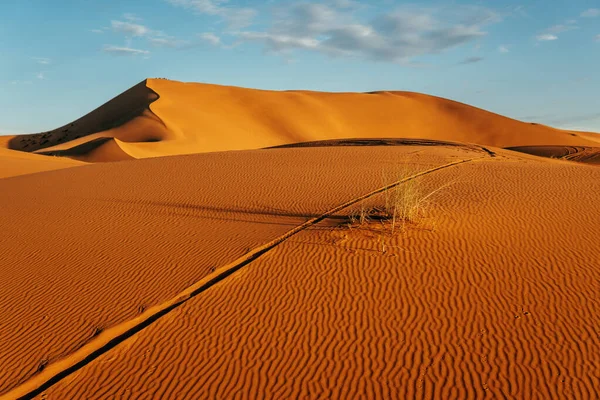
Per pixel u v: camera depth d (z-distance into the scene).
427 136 93.19
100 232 13.79
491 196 14.88
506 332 7.78
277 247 11.43
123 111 83.62
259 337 8.02
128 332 8.48
